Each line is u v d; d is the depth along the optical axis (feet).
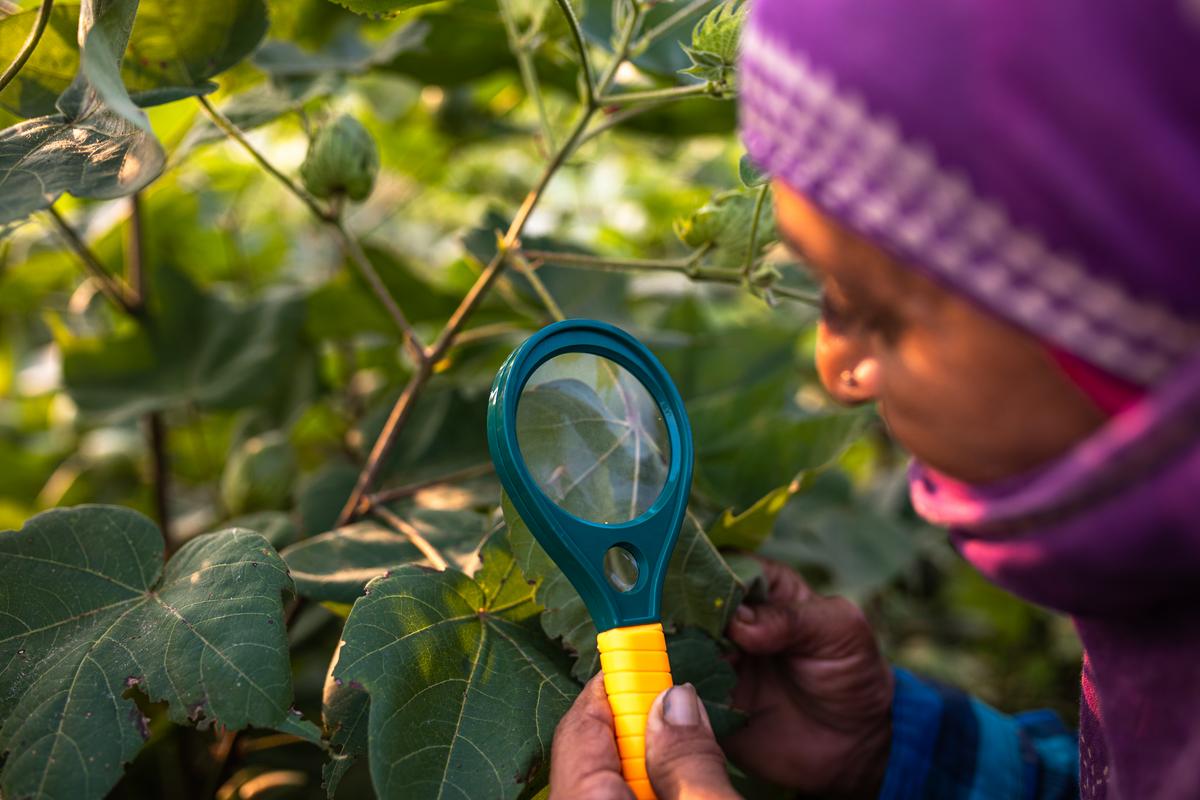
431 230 5.41
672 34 2.88
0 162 1.86
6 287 4.00
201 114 2.87
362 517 2.69
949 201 1.12
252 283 4.36
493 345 3.46
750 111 1.34
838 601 2.42
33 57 2.14
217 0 2.22
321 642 3.00
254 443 3.32
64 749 1.63
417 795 1.65
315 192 2.67
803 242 1.37
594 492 1.87
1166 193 1.06
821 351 1.53
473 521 2.49
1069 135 1.08
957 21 1.11
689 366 3.22
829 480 3.73
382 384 3.83
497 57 3.57
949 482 1.42
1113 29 1.07
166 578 1.94
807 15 1.21
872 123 1.15
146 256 3.50
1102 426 1.25
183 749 2.89
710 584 2.06
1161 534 1.12
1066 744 2.53
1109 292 1.10
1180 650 1.35
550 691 1.86
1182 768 1.31
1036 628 4.47
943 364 1.29
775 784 2.50
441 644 1.84
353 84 4.13
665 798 1.60
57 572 1.88
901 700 2.46
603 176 5.51
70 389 3.41
